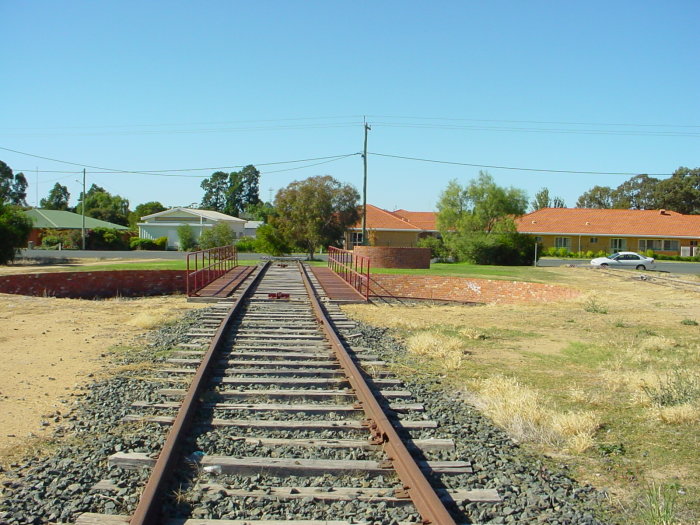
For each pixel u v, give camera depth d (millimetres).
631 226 73625
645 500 5527
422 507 4969
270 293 21484
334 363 10602
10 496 5141
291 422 7227
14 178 109438
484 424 7609
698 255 68125
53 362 10461
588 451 6848
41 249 65000
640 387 9359
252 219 124750
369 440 6715
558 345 13703
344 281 27406
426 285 28688
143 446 6363
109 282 27453
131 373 9703
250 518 4875
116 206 123688
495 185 65312
